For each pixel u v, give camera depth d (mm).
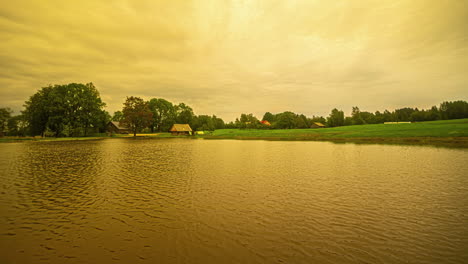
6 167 19875
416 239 6844
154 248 6504
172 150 35250
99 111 86062
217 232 7473
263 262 5746
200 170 18266
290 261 5789
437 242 6645
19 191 12352
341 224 7965
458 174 15227
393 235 7125
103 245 6695
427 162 20078
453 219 8211
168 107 126125
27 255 6184
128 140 66375
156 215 8953
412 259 5820
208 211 9336
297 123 122188
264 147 38969
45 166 20375
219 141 59312
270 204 10094
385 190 11984
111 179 15148
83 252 6324
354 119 115875
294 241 6836
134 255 6145
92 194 11789
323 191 12000
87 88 84562
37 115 76312
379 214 8797
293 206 9820
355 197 10906
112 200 10820
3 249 6500
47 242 6898
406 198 10633
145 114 87938
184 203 10328
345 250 6305
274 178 15180
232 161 23062
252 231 7520
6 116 80938
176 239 7023
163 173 17094
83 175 16438
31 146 43344
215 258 5953
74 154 29797
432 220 8156
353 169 17844
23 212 9352
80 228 7852
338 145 38688
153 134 106562
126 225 8055
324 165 19922
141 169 18797
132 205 10125
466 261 5672
